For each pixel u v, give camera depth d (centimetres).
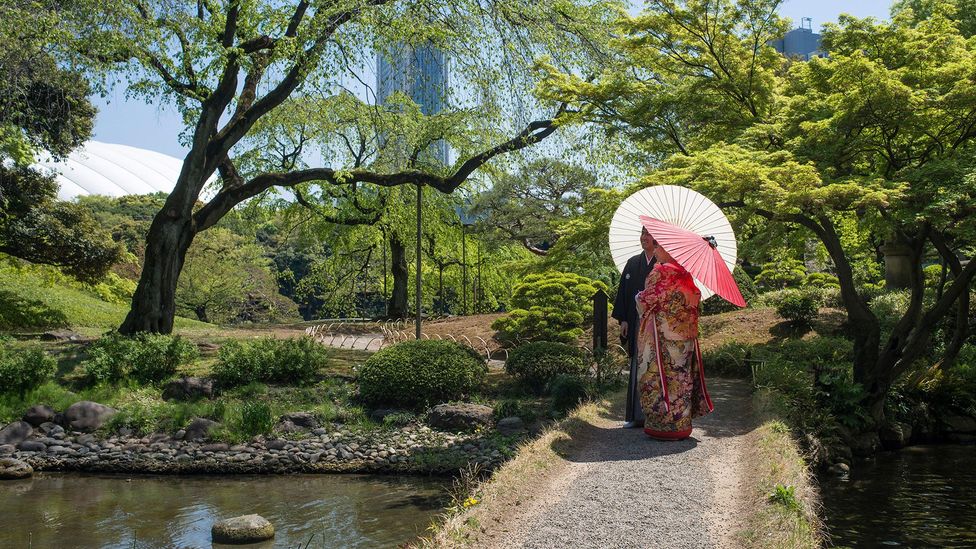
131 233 4416
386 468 1159
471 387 1423
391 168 2530
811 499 560
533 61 1811
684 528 502
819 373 1322
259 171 2573
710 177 1191
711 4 1562
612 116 1662
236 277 4172
